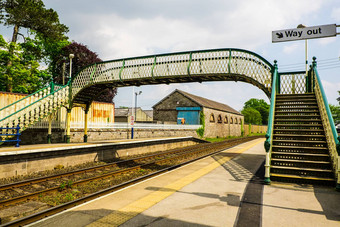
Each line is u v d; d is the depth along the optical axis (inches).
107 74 519.5
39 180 325.1
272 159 305.7
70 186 297.7
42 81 1248.2
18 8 1056.8
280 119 362.3
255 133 2650.1
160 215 185.8
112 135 778.2
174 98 1526.8
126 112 1769.2
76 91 561.9
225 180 300.7
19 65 952.9
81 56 1355.8
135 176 373.7
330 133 282.8
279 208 199.6
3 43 912.3
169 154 652.7
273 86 394.9
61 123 649.6
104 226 166.7
